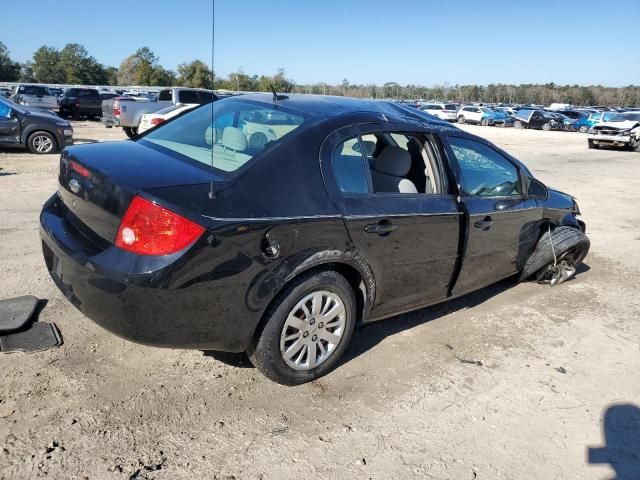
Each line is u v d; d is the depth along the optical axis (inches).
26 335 134.6
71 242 110.0
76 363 125.4
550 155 772.0
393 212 130.1
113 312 100.1
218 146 125.7
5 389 112.8
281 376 120.2
